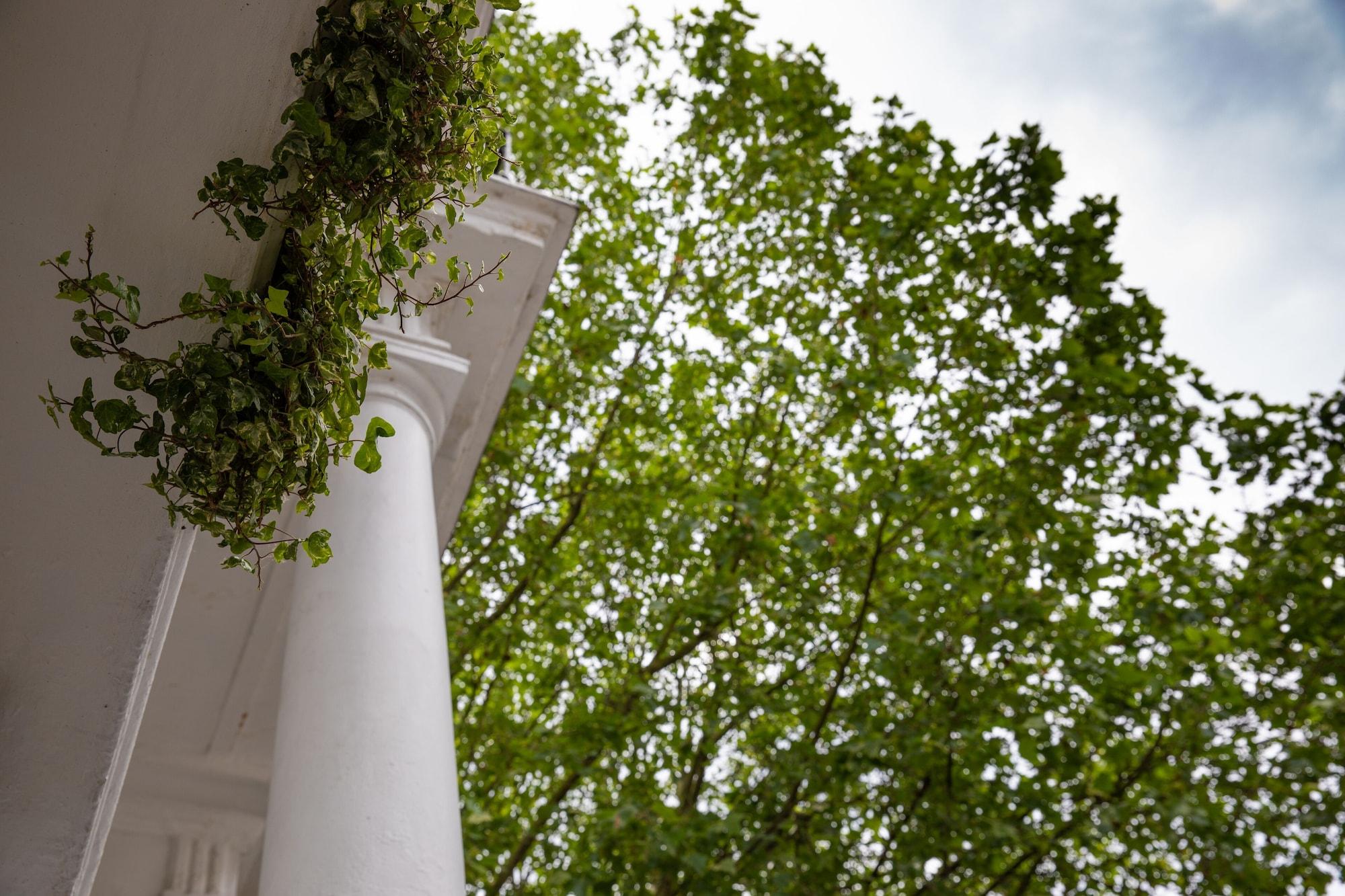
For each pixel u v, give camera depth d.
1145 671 9.70
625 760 10.16
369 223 2.68
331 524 5.25
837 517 10.36
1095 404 9.95
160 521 3.26
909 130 11.18
